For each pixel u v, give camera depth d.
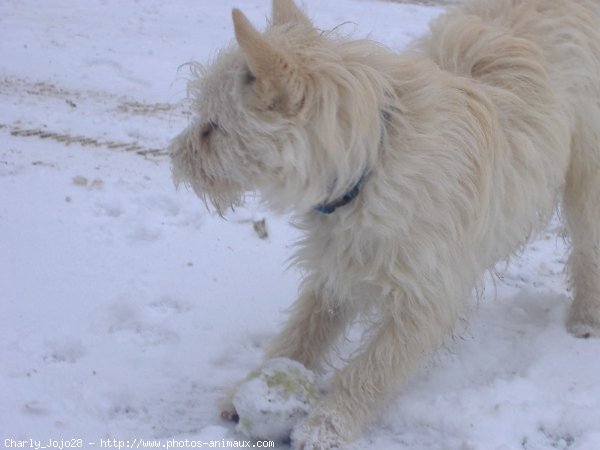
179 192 1.57
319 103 0.96
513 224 1.11
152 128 1.89
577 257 1.24
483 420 1.03
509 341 1.21
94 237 1.40
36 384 1.06
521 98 1.11
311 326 1.12
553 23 1.17
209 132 1.01
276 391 1.00
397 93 1.00
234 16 0.92
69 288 1.26
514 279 1.41
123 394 1.06
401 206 0.98
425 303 1.02
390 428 1.04
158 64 2.38
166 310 1.24
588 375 1.13
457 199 1.01
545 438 1.02
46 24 2.74
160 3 3.13
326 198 1.00
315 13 2.95
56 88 2.13
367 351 1.04
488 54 1.12
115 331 1.19
